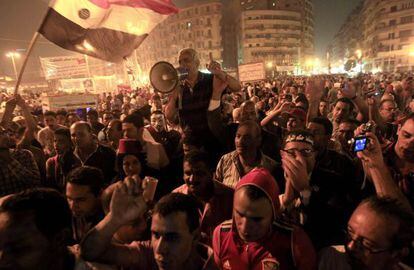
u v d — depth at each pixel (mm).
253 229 1567
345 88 4289
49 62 16484
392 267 1339
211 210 2377
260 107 7418
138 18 4395
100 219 2197
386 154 2406
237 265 1697
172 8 4449
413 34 63719
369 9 76375
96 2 4098
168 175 3475
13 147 4141
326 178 2275
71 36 4059
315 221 2096
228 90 3643
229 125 3734
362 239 1337
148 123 5555
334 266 1589
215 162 3473
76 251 1541
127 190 1443
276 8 85812
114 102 12258
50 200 1339
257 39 83812
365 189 2307
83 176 2158
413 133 2098
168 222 1549
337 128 4094
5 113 3867
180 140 3893
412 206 2107
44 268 1305
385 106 4738
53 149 5086
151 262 1709
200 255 1872
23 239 1252
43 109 9391
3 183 3057
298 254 1604
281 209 2029
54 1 3893
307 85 4395
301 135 2193
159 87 3133
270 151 3396
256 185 1581
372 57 73625
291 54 87375
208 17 81312
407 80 8094
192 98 3436
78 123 3848
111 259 1544
